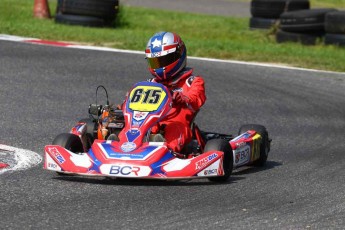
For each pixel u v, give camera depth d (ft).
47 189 75.31
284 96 143.13
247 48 195.42
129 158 76.79
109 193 74.38
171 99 84.74
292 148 106.93
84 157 78.02
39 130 107.86
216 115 126.82
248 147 88.99
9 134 104.12
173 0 327.26
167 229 62.64
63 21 215.92
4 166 85.56
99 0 217.56
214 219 66.23
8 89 132.05
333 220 67.56
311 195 77.41
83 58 161.58
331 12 208.44
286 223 65.92
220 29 247.50
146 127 81.51
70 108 123.13
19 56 157.69
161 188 77.25
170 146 81.71
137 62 161.99
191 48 186.50
